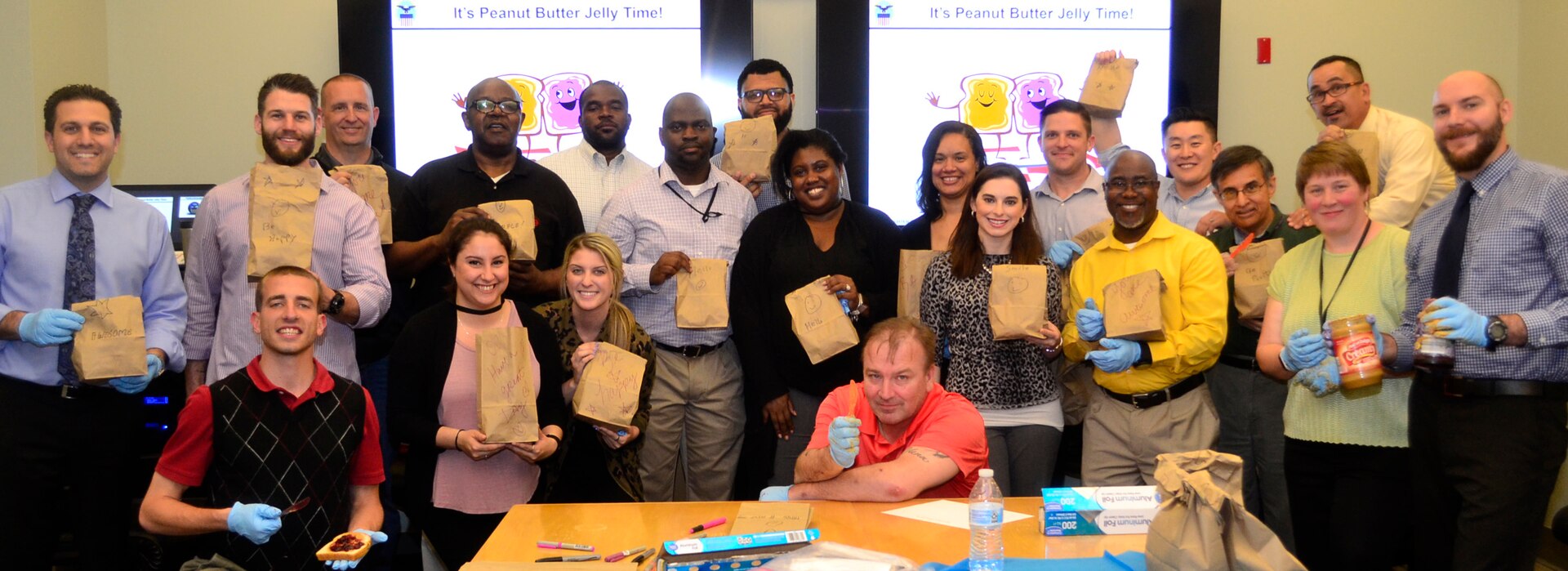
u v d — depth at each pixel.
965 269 3.17
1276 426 3.25
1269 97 4.85
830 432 2.33
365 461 2.61
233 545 2.47
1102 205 3.63
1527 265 2.46
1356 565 2.76
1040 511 2.20
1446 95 2.54
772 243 3.45
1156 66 4.59
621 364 2.76
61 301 2.97
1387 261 2.74
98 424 3.02
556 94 4.46
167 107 4.58
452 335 2.84
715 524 2.25
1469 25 4.88
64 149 2.95
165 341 3.04
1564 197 2.40
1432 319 2.39
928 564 1.91
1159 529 1.82
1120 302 2.84
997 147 4.57
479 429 2.72
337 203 3.16
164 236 3.17
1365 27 4.85
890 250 3.49
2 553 2.94
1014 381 3.10
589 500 3.04
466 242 2.83
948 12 4.51
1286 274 2.91
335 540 2.15
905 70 4.51
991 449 3.08
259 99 3.12
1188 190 3.74
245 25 4.60
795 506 2.25
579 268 3.02
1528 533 2.48
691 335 3.49
